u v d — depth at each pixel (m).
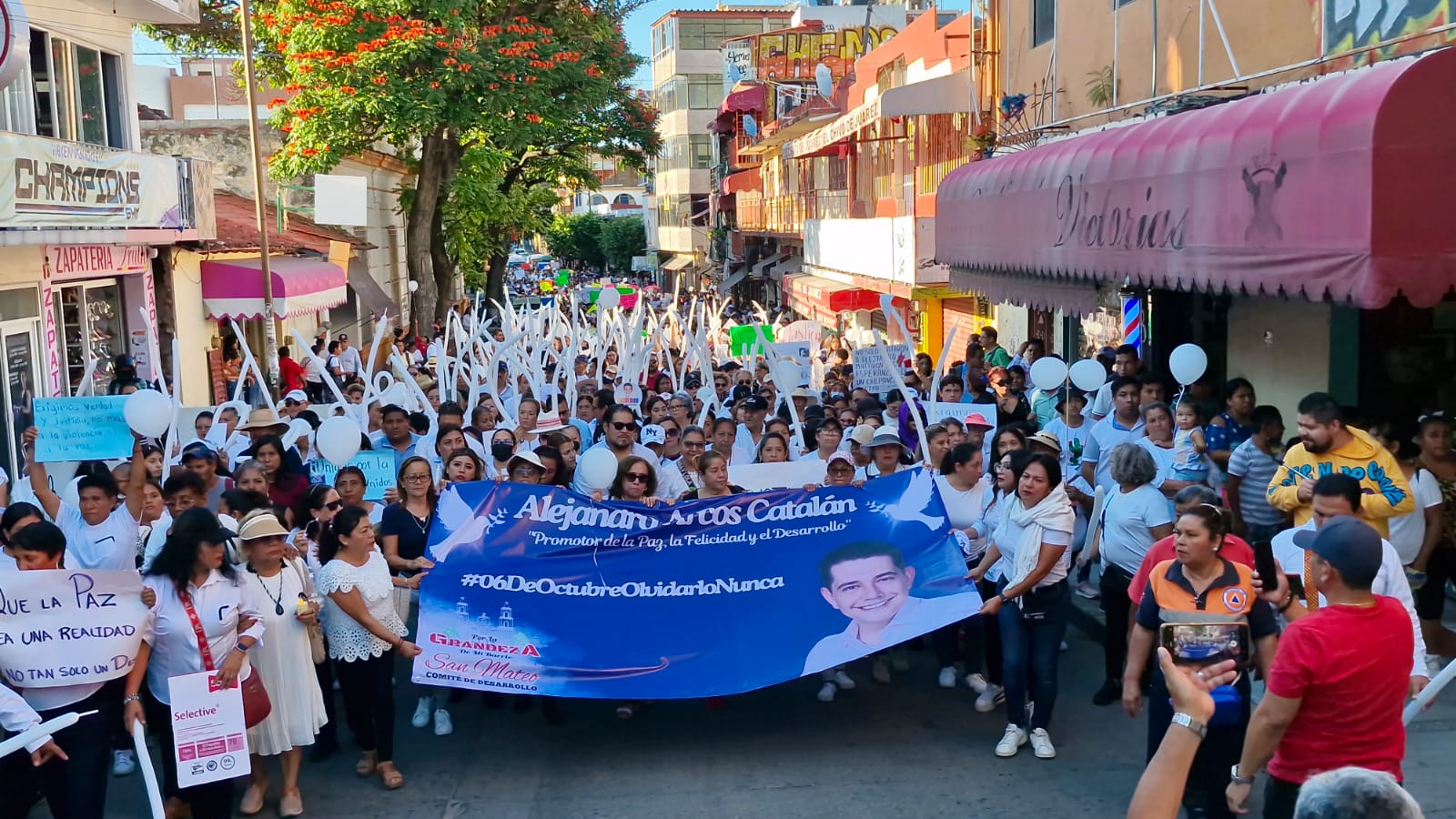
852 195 31.53
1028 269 13.24
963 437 9.36
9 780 5.84
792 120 35.34
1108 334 16.09
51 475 11.05
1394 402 11.04
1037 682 7.25
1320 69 10.13
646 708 8.39
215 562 6.26
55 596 5.90
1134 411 9.92
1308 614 4.76
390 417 10.48
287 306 22.09
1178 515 6.06
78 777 5.91
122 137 19.47
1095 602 10.19
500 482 7.82
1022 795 6.75
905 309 27.14
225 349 24.84
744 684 7.47
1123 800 6.65
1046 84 16.14
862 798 6.77
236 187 29.64
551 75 27.86
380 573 7.13
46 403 8.58
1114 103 13.94
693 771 7.25
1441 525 7.68
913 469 7.85
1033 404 12.83
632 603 7.63
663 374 15.41
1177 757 3.64
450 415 10.98
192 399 21.47
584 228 86.50
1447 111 7.43
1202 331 13.83
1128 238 10.66
